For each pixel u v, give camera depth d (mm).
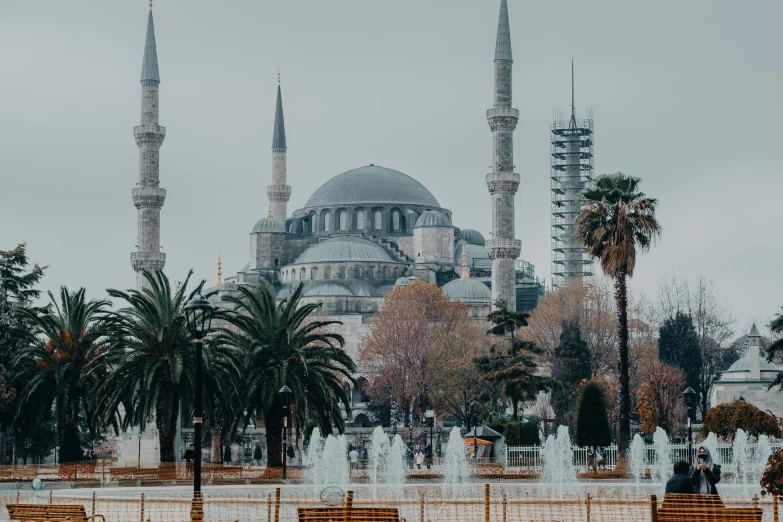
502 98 197500
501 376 121812
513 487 73062
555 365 156125
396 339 169375
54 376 94188
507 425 113188
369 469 103375
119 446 128625
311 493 67312
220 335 87312
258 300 87562
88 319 96125
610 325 169875
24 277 112688
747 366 145750
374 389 176500
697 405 161500
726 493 65812
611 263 86875
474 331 181625
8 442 122625
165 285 83562
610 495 62562
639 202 87375
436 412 164125
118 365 83625
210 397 82562
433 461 115875
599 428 92750
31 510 44656
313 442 103062
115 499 50031
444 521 48531
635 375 158250
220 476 83375
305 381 87000
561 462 89812
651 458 90500
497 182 196500
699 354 163875
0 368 96562
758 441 95312
